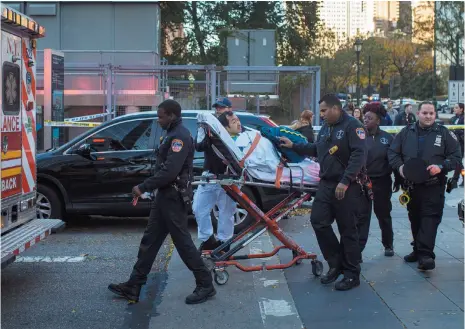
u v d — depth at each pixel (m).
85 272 6.66
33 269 6.77
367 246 7.48
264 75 14.26
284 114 14.30
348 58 46.59
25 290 6.00
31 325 5.06
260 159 6.02
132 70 14.66
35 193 6.77
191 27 25.75
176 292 5.84
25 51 6.43
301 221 9.17
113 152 8.56
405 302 5.38
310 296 5.61
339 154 5.64
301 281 6.08
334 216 5.80
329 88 48.09
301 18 27.44
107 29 17.81
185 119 8.62
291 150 6.08
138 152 8.53
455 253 7.04
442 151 6.11
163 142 5.37
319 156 5.80
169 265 6.82
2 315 5.29
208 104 13.88
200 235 6.89
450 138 6.12
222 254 6.43
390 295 5.57
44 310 5.42
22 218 6.44
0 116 5.80
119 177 8.48
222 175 6.06
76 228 9.08
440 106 53.09
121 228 9.09
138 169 8.47
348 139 5.60
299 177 6.10
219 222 6.86
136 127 8.66
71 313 5.34
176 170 5.23
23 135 6.41
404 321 4.93
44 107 12.38
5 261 5.25
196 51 25.48
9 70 6.03
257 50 17.94
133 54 17.42
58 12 17.59
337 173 5.67
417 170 5.99
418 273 6.25
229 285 6.00
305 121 8.87
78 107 15.38
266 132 6.16
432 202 6.15
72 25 17.73
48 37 17.67
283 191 8.35
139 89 15.48
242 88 14.30
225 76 14.32
